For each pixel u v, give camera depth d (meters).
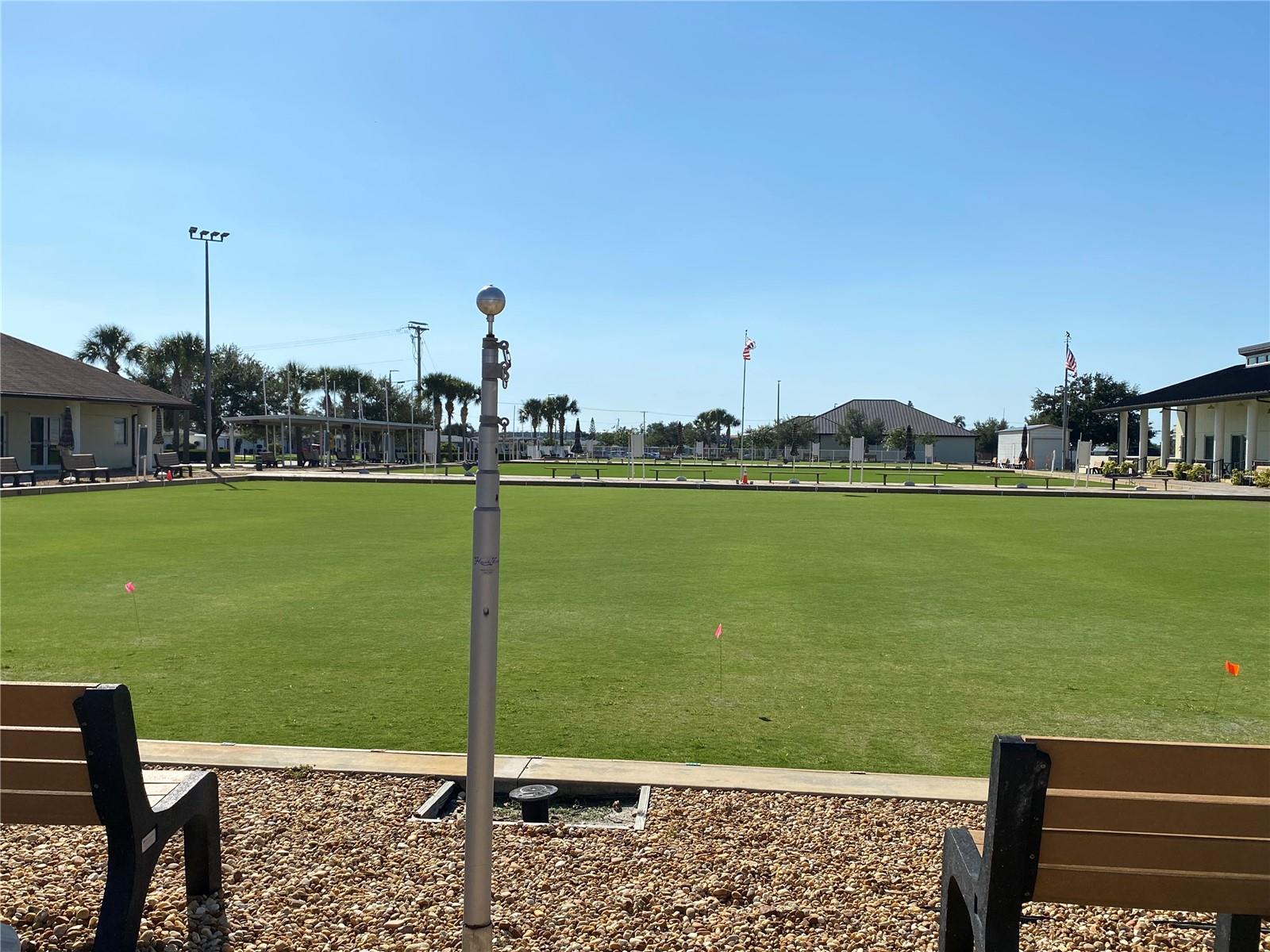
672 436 114.12
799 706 6.30
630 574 12.34
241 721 5.88
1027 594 10.87
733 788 4.53
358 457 61.56
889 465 81.25
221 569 12.54
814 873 3.63
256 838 3.92
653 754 5.31
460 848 3.83
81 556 13.74
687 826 4.07
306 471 43.38
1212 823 2.38
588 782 4.58
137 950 3.00
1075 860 2.42
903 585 11.52
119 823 2.77
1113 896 2.43
